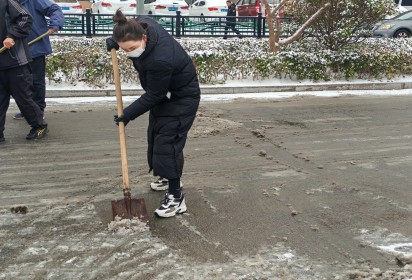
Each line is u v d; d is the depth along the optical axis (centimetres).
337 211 420
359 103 873
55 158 545
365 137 652
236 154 570
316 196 451
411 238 374
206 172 509
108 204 427
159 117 387
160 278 312
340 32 1052
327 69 1048
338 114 783
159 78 357
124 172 392
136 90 897
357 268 328
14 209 407
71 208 417
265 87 964
